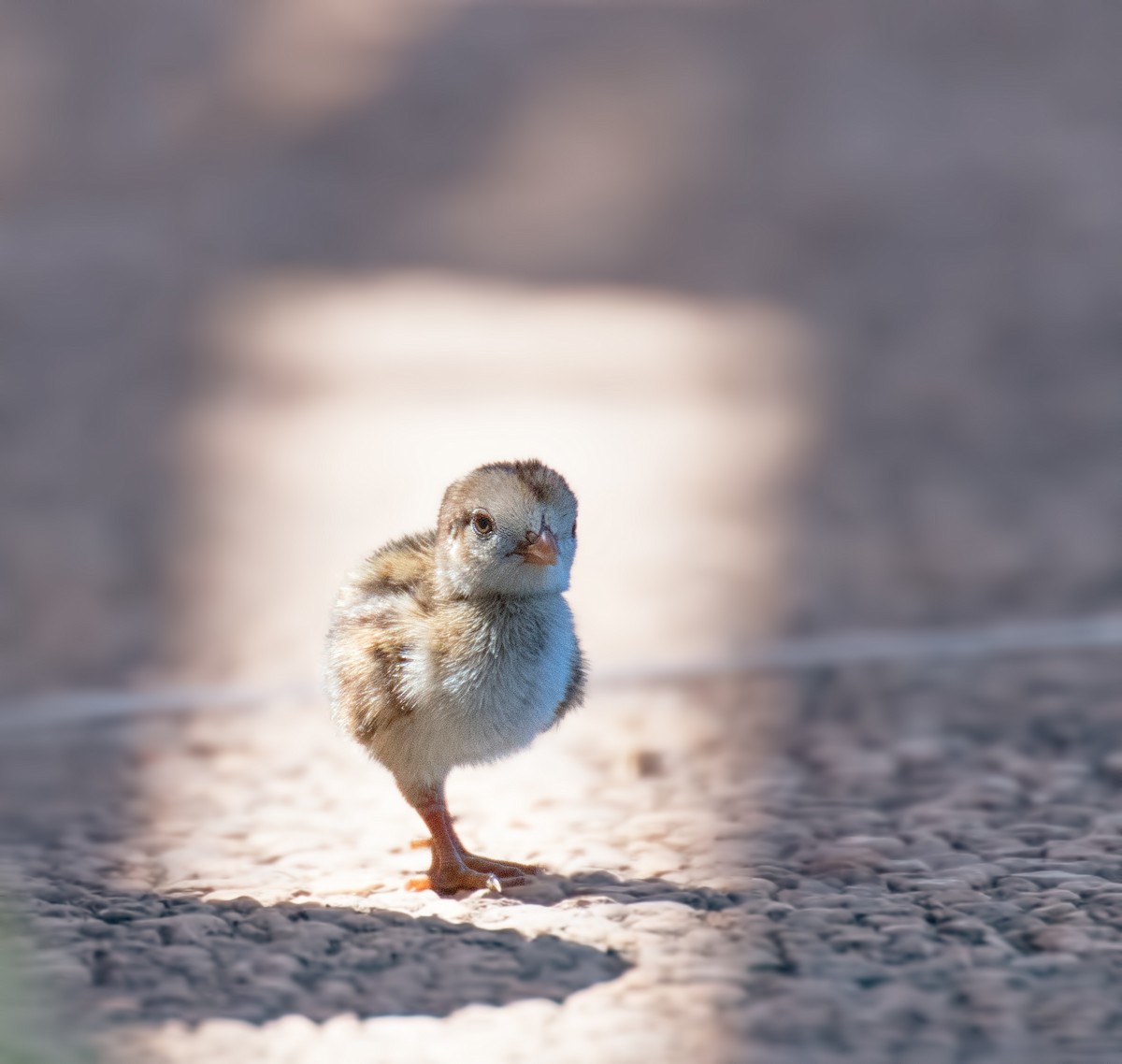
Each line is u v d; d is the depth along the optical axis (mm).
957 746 9273
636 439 21234
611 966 5875
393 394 24531
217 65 47656
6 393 24516
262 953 6027
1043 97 42156
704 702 10703
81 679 12148
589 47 49125
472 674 6789
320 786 8992
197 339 28406
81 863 7531
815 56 46531
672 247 35250
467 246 36406
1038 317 27500
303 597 14602
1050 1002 5457
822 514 17312
